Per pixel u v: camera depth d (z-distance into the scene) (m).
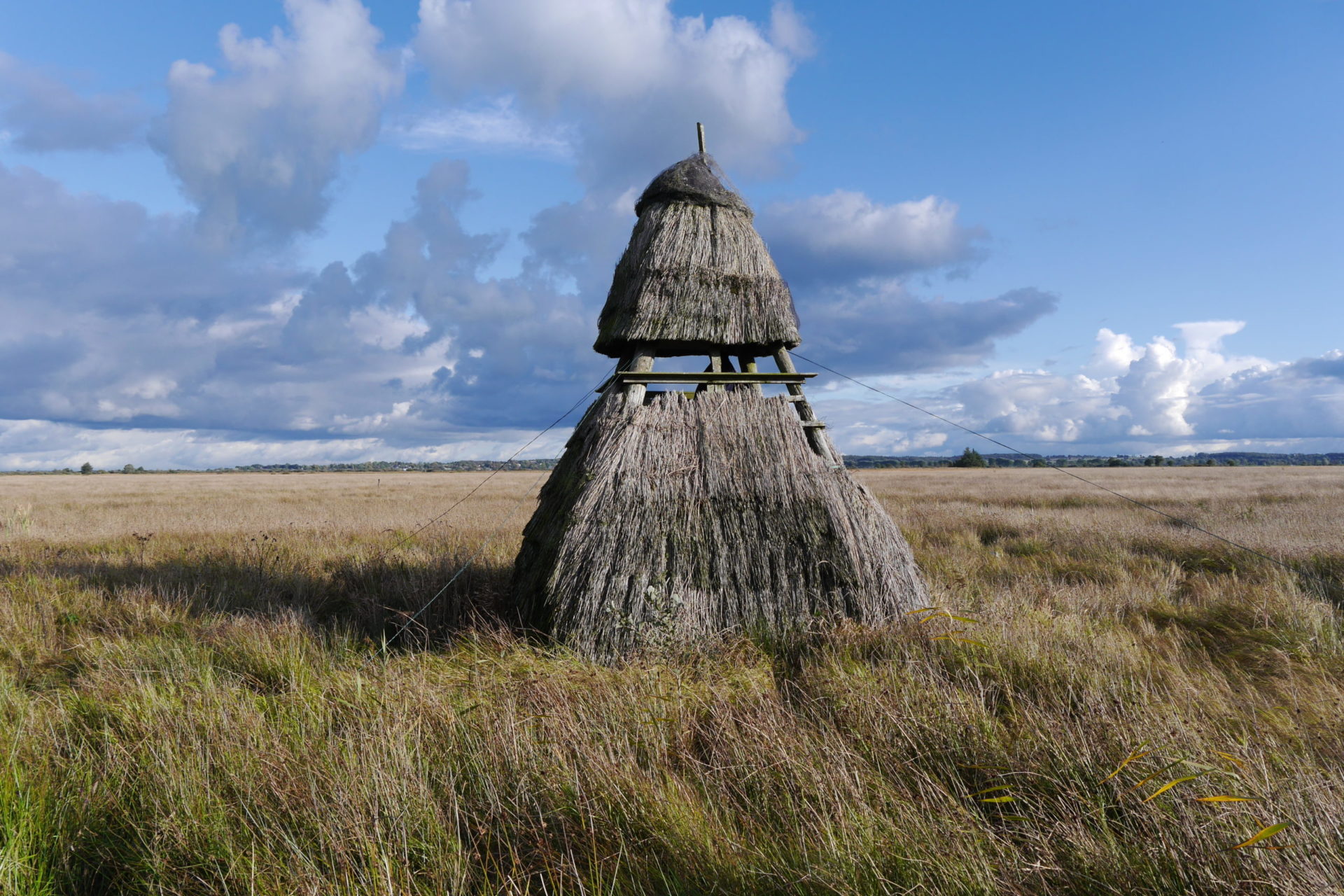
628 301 6.94
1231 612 7.20
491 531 14.41
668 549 6.07
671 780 3.39
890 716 3.90
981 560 10.62
